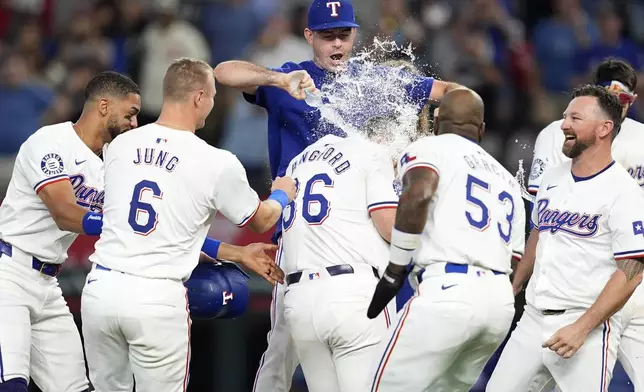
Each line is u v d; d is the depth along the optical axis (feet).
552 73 143.23
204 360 113.60
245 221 63.00
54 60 137.49
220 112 125.08
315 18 70.95
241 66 68.33
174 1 134.41
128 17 138.82
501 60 133.90
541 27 144.77
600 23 144.36
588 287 63.67
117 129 69.51
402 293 70.49
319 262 62.95
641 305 68.74
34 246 68.90
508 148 125.80
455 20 137.49
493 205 60.59
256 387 71.26
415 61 127.75
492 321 59.41
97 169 69.15
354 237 63.16
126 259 62.18
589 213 63.72
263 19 141.90
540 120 132.16
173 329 62.49
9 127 128.47
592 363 63.62
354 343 61.98
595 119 63.62
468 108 62.03
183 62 65.10
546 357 64.44
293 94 67.36
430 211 60.23
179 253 62.85
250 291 106.83
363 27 125.90
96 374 65.00
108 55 135.23
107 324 62.08
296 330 63.31
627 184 63.31
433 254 59.82
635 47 144.25
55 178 67.00
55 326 71.20
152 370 62.95
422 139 61.52
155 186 62.49
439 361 59.16
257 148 122.52
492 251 59.93
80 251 105.19
